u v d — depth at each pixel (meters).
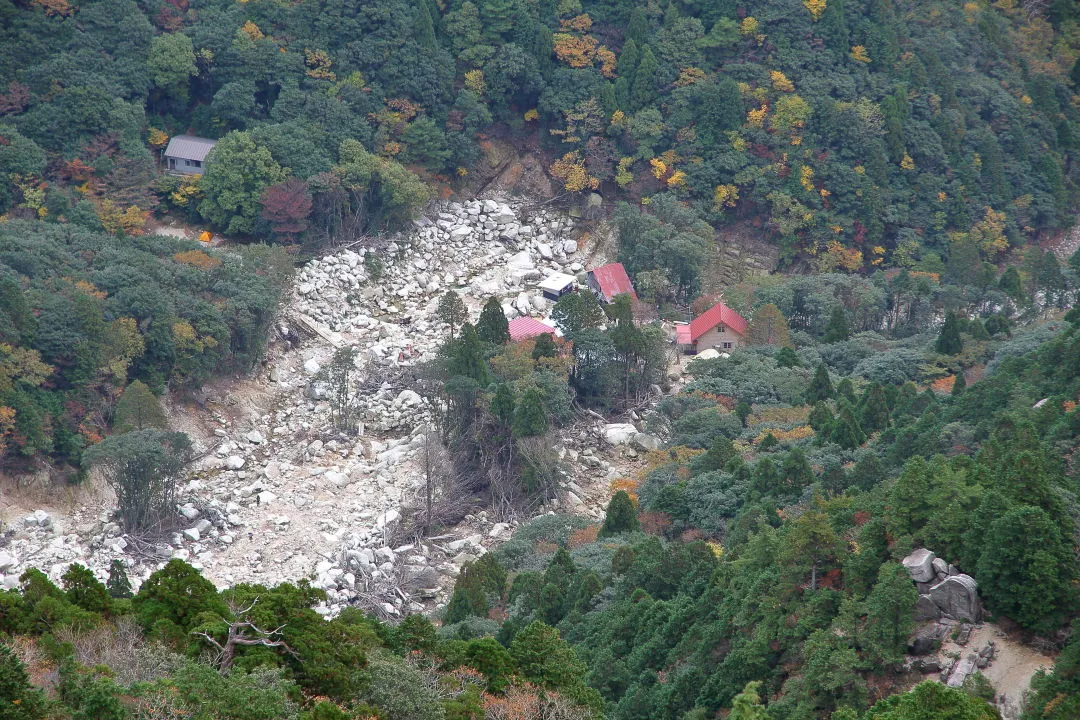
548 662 177.38
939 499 179.88
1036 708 151.62
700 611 198.50
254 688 144.12
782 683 175.62
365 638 173.88
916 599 168.00
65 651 151.62
